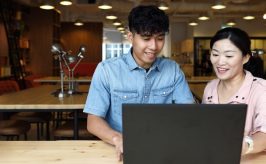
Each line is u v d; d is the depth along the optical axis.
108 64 1.71
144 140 1.02
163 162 1.03
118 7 9.05
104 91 1.69
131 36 1.55
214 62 1.59
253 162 1.33
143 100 1.72
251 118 1.52
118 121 1.71
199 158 1.03
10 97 3.44
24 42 8.80
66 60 3.81
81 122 3.29
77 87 4.31
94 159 1.38
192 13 11.02
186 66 11.83
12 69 7.76
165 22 1.47
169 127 1.01
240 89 1.58
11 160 1.36
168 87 1.76
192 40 11.92
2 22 7.43
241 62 1.56
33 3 9.04
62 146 1.56
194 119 1.00
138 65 1.68
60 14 10.98
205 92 1.79
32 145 1.58
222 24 11.61
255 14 10.52
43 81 5.90
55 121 4.61
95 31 12.26
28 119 3.83
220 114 1.00
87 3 9.18
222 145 1.02
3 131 3.30
